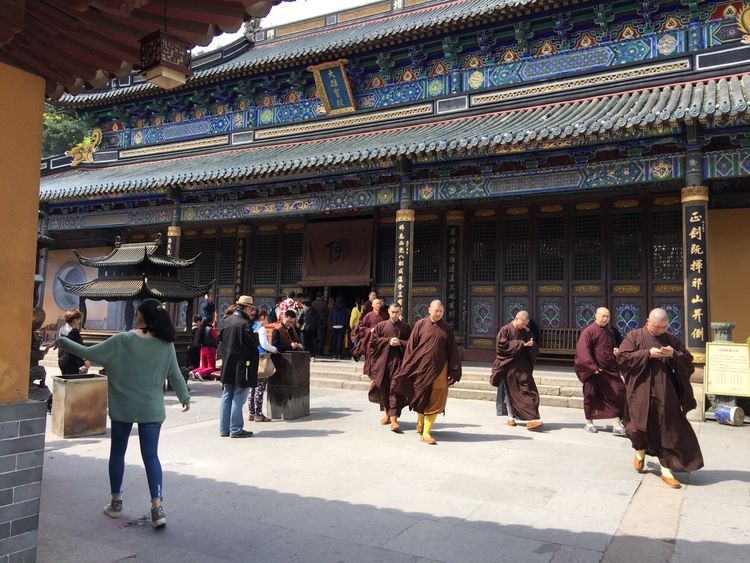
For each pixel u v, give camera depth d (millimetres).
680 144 11406
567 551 4402
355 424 9586
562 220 15719
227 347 8586
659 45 13984
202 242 21578
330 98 18156
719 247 14273
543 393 12117
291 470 6691
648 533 4781
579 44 15008
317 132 18609
